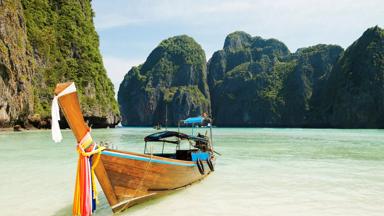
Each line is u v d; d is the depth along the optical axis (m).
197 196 11.55
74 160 20.28
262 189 12.75
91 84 86.38
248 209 10.05
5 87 53.94
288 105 179.62
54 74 76.06
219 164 19.77
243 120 194.00
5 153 24.05
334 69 156.62
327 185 13.54
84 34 95.19
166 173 10.63
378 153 26.73
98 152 8.58
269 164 19.80
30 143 32.91
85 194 8.23
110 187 9.09
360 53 137.75
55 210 9.84
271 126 179.62
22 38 64.69
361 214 9.64
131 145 33.66
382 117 121.06
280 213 9.68
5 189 12.40
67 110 8.02
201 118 17.55
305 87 178.50
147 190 10.07
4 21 57.56
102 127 92.69
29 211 9.73
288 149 30.47
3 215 9.34
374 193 12.11
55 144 32.00
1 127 53.53
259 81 199.00
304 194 11.95
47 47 76.94
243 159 22.38
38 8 81.75
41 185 13.11
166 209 9.92
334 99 143.75
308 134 68.31
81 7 101.69
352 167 18.64
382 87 123.50
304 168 18.12
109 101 98.50
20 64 61.03
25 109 60.25
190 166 12.40
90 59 92.12
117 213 9.43
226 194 11.89
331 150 29.58
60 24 87.56
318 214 9.62
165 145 34.03
